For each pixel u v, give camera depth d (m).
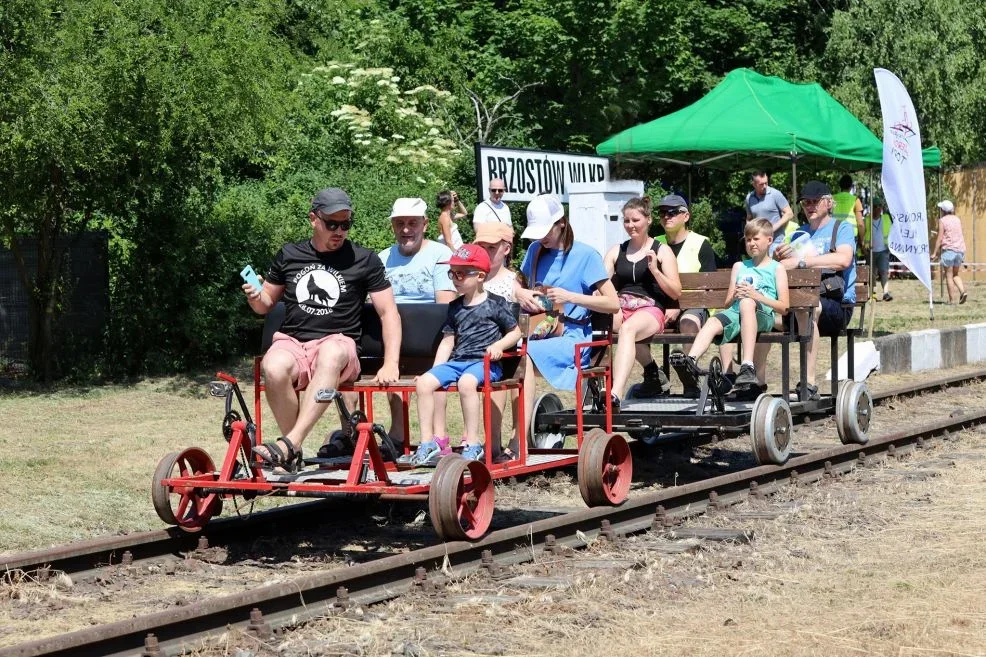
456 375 7.41
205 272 16.22
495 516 8.59
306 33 27.11
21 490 9.16
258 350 17.31
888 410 13.60
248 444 7.42
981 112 30.45
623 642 5.54
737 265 9.92
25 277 15.28
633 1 25.09
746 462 10.94
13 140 13.38
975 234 31.22
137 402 13.84
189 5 14.58
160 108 14.12
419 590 6.35
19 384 15.12
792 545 7.43
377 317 7.84
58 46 13.99
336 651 5.40
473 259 7.37
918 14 29.30
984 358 18.84
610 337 8.65
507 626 5.79
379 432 6.96
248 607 5.68
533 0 26.66
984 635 5.59
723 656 5.34
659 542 7.52
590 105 25.66
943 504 8.55
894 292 27.42
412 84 25.19
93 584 6.70
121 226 16.09
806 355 10.08
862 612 5.96
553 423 9.52
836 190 27.73
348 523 8.27
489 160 15.22
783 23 31.25
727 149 16.64
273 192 18.73
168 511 7.25
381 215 18.50
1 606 6.24
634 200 9.76
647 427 9.59
